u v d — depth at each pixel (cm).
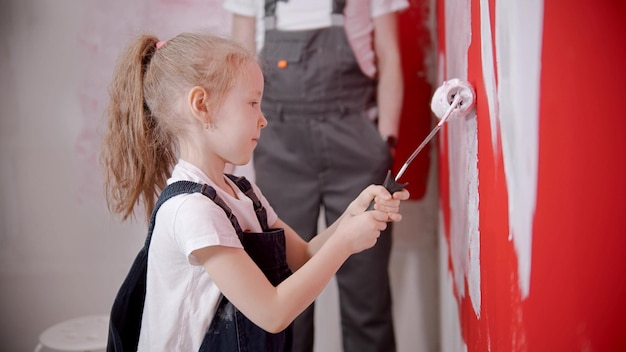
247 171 179
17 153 192
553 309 67
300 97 172
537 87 66
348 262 179
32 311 199
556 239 66
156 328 102
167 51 107
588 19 61
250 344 102
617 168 61
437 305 183
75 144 191
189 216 96
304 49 170
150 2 183
